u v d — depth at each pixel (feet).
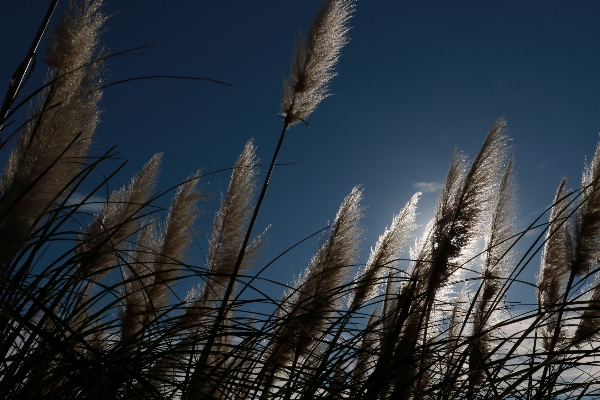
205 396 4.42
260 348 5.58
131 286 7.95
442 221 9.23
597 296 10.44
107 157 5.75
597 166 11.74
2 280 4.04
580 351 5.26
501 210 11.62
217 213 14.97
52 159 5.21
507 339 5.72
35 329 3.54
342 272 10.81
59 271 5.34
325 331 5.71
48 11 6.55
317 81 14.07
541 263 12.60
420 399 5.91
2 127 5.89
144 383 3.48
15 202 4.69
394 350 6.63
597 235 11.27
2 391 4.57
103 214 8.75
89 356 5.38
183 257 13.71
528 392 6.12
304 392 5.25
